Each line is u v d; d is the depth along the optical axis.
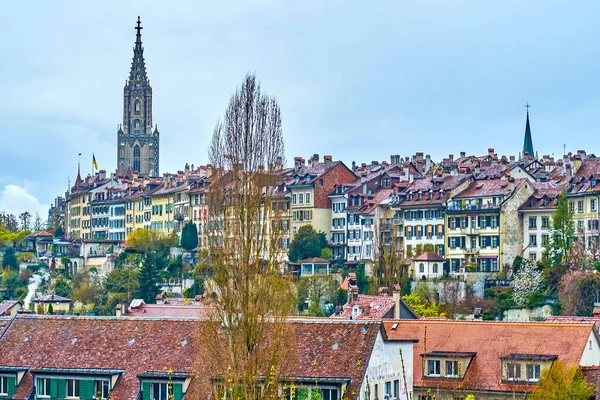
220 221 141.00
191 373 146.12
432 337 165.25
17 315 164.88
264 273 137.25
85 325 159.00
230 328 134.38
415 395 158.25
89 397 151.62
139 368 150.62
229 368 131.88
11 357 157.00
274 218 141.25
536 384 153.25
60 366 153.88
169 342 153.12
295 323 147.62
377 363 144.50
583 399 146.12
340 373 140.75
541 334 161.00
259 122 146.88
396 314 199.25
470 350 161.88
